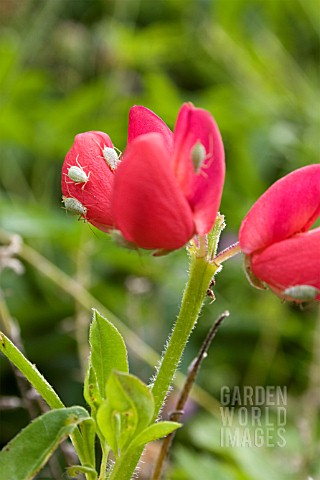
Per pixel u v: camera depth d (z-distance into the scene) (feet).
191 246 0.85
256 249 0.84
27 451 0.82
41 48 2.26
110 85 2.07
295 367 1.66
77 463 1.07
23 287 1.62
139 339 1.50
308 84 2.28
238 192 1.96
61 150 1.87
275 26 2.51
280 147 2.04
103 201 0.87
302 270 0.83
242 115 1.96
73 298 1.54
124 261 1.62
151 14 2.49
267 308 1.69
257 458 1.24
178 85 2.40
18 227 1.54
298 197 0.84
